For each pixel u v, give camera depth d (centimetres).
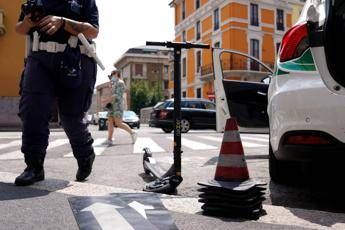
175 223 216
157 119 1580
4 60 2117
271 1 3356
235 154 244
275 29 3391
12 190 287
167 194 294
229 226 213
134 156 572
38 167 315
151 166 376
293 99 261
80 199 257
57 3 305
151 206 245
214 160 513
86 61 319
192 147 743
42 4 301
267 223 221
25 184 303
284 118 268
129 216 219
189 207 252
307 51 263
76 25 302
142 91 6362
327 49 253
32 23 292
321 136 251
